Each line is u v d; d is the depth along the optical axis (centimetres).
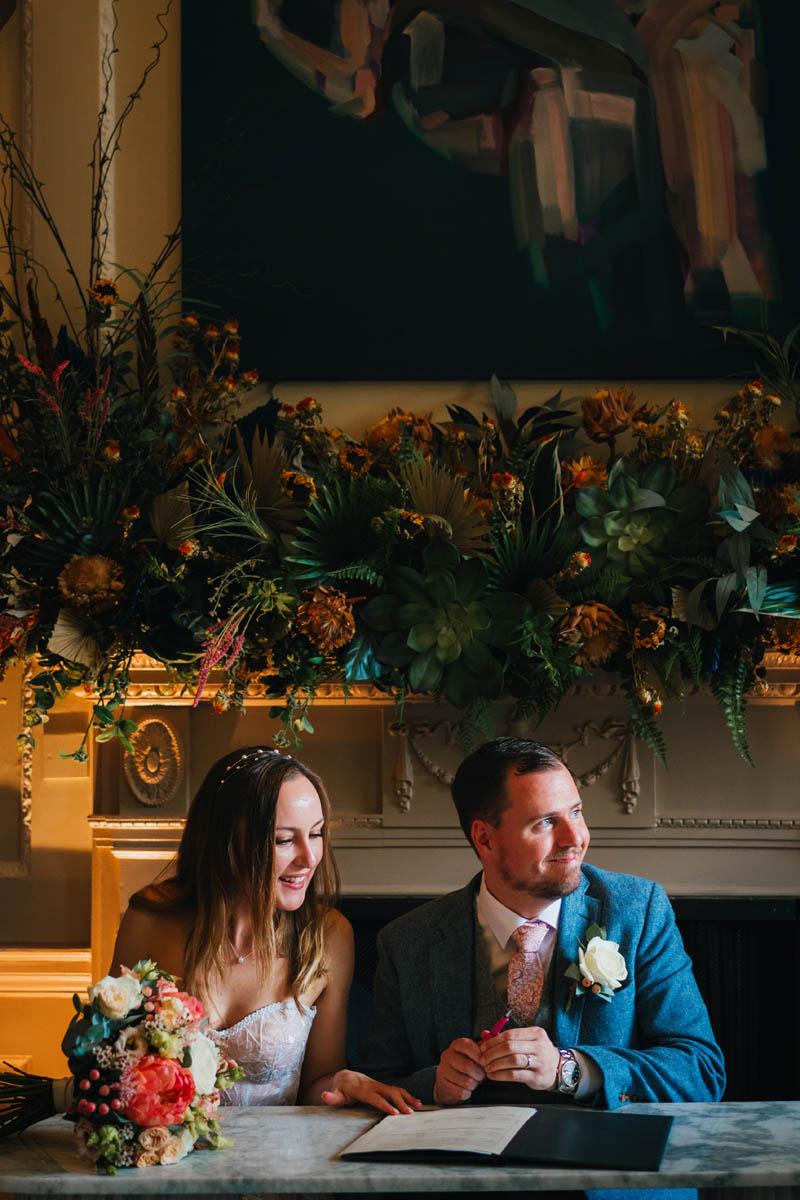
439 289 313
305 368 312
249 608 250
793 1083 292
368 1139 175
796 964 291
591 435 292
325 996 246
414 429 292
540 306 311
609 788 289
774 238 310
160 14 321
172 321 315
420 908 246
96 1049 170
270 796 235
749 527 255
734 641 260
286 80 318
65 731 312
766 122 312
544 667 255
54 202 318
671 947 230
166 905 243
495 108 315
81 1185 161
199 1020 178
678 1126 179
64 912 311
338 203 315
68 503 263
